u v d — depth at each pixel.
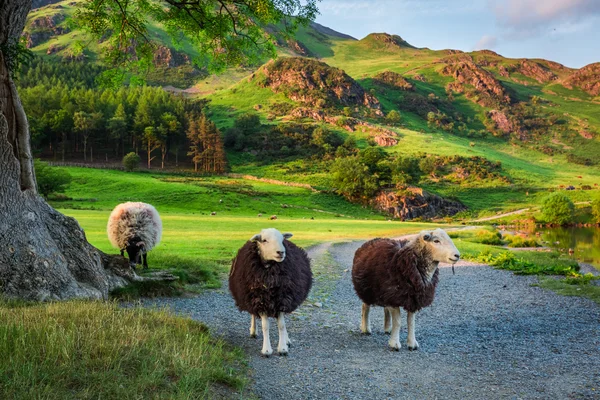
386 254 7.70
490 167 158.50
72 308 7.23
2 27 9.48
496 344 7.82
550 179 153.75
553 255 29.83
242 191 98.44
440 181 139.88
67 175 82.06
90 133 143.62
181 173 128.25
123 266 11.16
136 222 13.62
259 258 6.94
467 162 157.00
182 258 16.28
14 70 9.93
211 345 6.62
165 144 146.12
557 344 7.74
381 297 7.57
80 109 147.62
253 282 6.86
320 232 42.81
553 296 11.99
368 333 8.57
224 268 16.75
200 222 47.97
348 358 6.93
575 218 93.38
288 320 9.66
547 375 6.16
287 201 98.75
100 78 14.14
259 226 45.38
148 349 5.53
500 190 132.62
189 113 170.38
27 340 5.11
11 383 4.10
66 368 4.62
